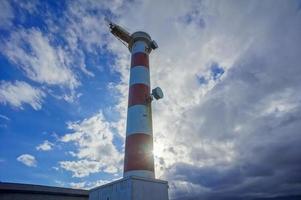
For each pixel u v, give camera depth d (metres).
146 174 16.44
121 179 13.77
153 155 17.92
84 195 25.81
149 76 22.42
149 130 18.59
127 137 18.36
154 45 24.88
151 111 19.97
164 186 14.43
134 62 22.72
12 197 21.12
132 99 20.08
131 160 16.98
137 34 24.64
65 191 24.48
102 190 15.47
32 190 22.31
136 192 12.77
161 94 20.12
